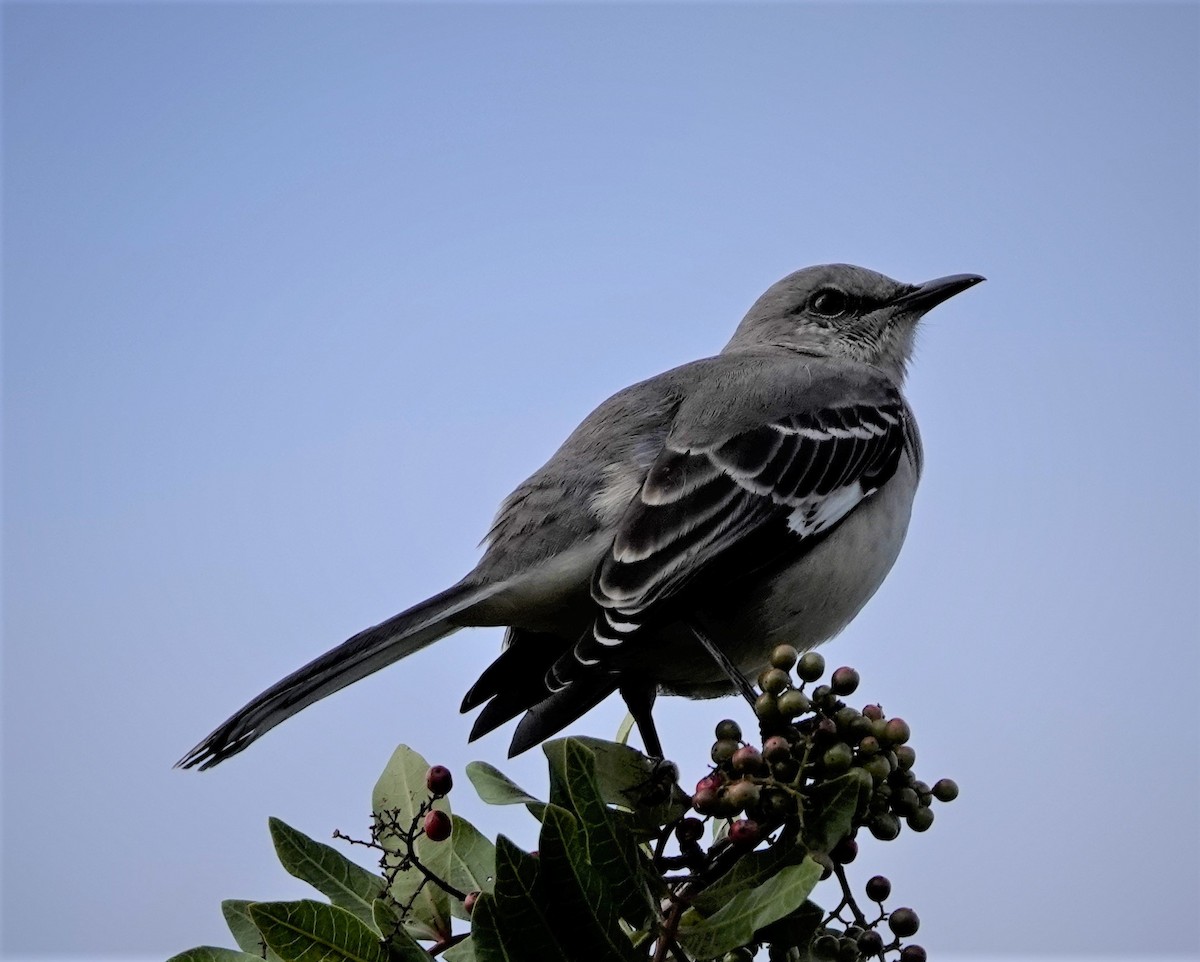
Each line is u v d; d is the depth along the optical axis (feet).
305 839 19.03
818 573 30.01
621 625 26.61
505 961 15.74
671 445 29.48
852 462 30.94
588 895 15.93
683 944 16.24
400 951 16.55
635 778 18.89
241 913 17.98
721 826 21.25
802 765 17.49
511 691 29.17
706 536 28.32
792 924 16.76
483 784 19.54
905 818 18.51
